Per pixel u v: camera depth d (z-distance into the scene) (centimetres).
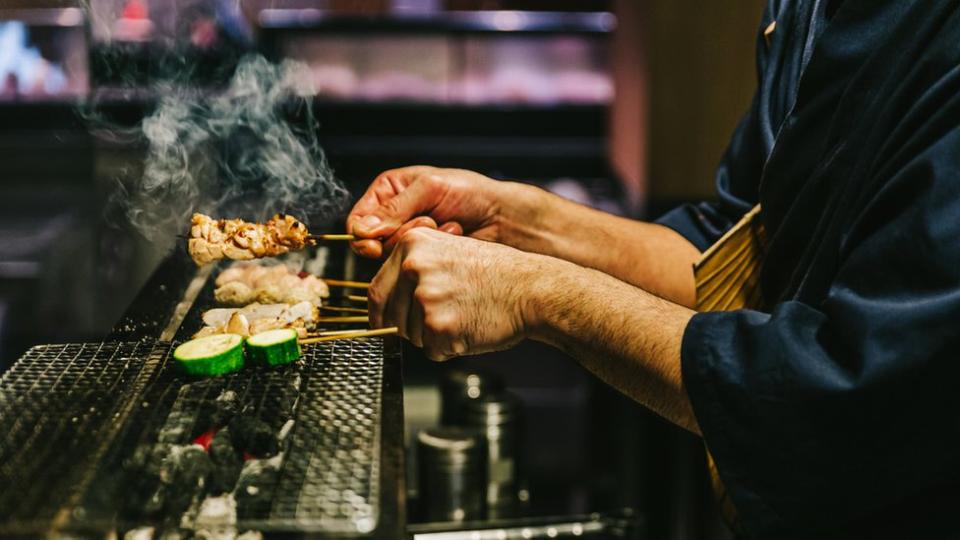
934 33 180
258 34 657
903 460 167
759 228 234
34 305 576
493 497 337
